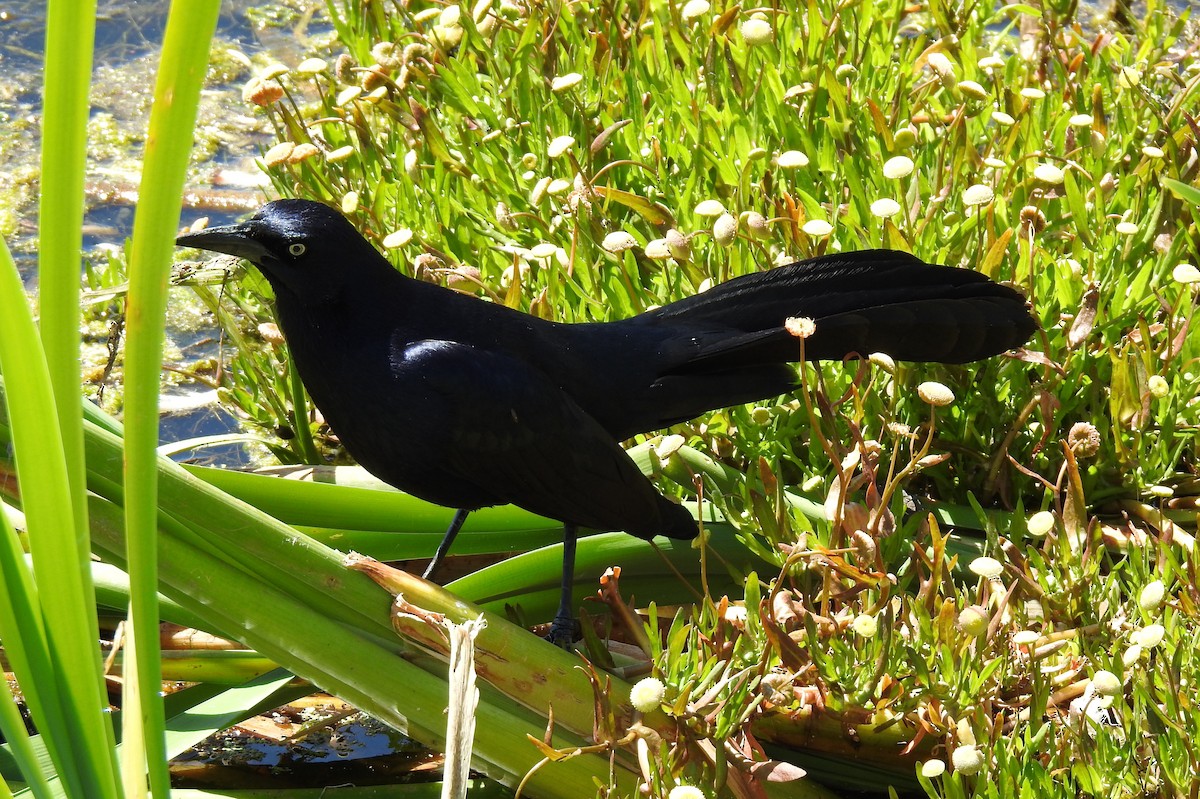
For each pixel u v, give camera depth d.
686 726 4.75
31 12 12.86
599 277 7.21
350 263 5.64
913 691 5.18
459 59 9.15
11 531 2.92
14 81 11.88
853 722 5.31
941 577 5.44
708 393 6.20
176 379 8.98
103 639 6.61
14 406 2.70
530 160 7.84
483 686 5.30
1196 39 10.08
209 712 5.75
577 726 5.11
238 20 12.71
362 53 9.48
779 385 6.23
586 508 5.88
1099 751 4.72
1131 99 8.77
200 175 10.73
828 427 6.01
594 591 6.49
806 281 6.36
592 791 5.12
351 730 6.38
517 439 5.72
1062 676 5.20
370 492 6.36
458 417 5.67
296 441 7.98
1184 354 6.95
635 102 8.38
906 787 5.73
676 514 5.87
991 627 5.15
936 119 8.39
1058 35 9.61
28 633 3.01
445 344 5.73
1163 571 5.60
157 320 2.64
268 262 5.64
